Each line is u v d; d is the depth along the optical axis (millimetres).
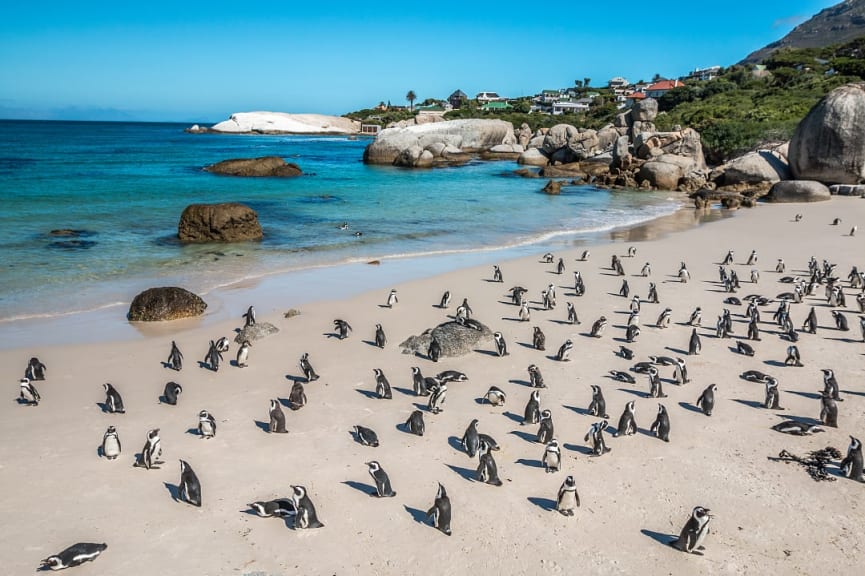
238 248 34906
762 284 28797
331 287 27312
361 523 11594
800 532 11523
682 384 17812
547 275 30094
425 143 102750
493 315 23875
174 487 12562
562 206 54219
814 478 13219
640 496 12531
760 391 17438
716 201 57125
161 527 11344
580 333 21984
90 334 21031
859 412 16141
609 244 37969
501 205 53969
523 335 21703
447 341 19938
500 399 16344
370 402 16422
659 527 11617
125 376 17750
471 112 195500
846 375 18438
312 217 46000
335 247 35844
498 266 31469
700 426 15391
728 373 18641
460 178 76438
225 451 13883
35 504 11875
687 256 34562
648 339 21469
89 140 158000
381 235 39750
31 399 15836
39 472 12922
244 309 23984
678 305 25391
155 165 82938
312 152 126125
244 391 16922
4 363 18469
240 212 36750
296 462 13508
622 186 69000
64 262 30234
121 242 35281
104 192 53844
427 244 37344
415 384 16797
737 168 63375
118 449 13570
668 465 13656
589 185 70625
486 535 11336
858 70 120812
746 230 42656
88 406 15891
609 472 13359
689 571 10516
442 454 13969
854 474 13164
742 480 13117
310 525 11414
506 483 12914
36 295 25031
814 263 30578
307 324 22328
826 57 154500
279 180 69750
